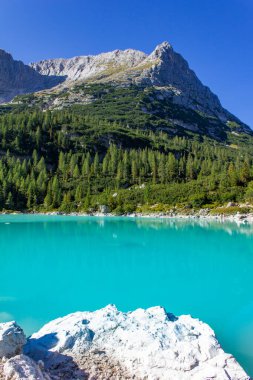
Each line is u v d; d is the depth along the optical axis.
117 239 41.91
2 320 17.48
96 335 13.26
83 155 138.50
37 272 26.36
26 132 150.00
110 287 22.64
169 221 65.38
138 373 11.03
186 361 11.10
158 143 170.12
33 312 18.50
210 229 51.09
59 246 37.16
